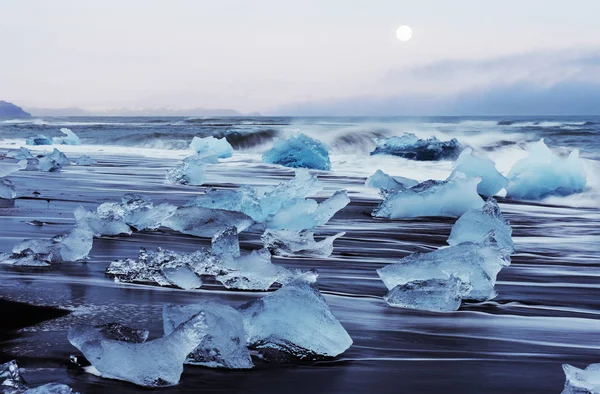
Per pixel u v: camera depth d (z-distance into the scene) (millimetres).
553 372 2861
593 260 5922
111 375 2660
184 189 10969
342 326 3344
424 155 19734
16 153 17609
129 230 6555
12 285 4262
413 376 2779
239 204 7418
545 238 7289
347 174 16125
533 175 11867
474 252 4465
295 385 2643
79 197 9266
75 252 5176
